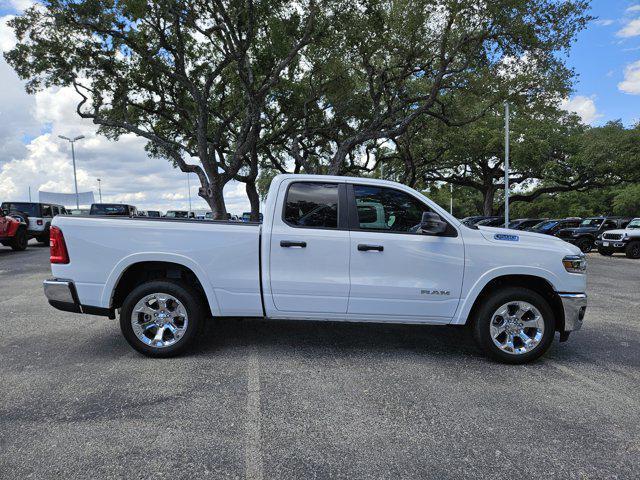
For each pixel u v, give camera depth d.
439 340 5.12
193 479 2.41
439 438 2.89
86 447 2.71
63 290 4.26
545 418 3.20
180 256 4.30
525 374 4.09
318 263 4.34
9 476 2.40
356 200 4.50
